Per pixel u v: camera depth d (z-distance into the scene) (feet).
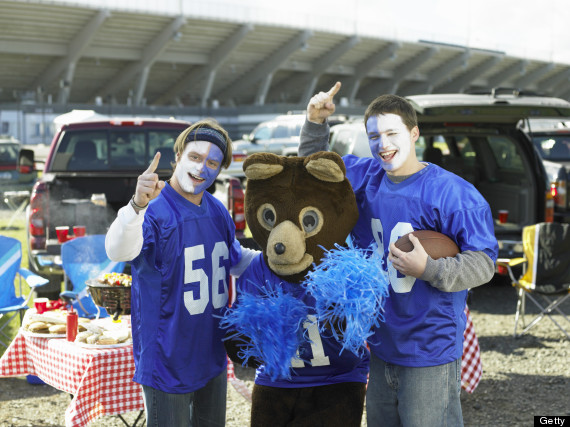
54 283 20.72
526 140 24.39
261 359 8.63
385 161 8.71
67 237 20.10
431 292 8.34
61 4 128.77
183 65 168.25
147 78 171.63
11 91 161.68
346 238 9.27
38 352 11.93
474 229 8.21
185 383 8.69
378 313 8.25
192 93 182.39
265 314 8.31
